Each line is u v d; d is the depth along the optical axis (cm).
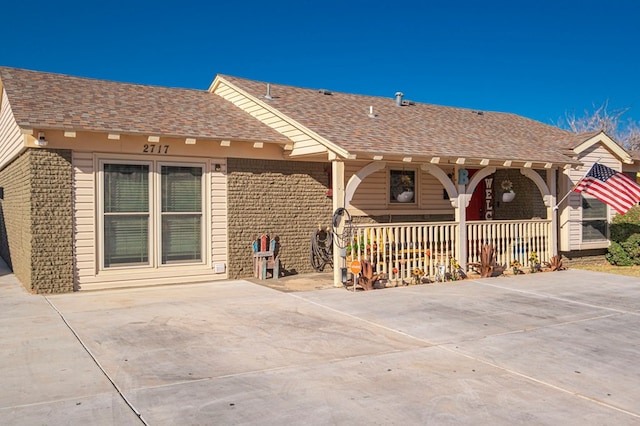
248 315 810
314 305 888
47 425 423
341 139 1060
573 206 1395
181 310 842
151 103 1207
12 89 1073
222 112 1278
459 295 986
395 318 802
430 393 499
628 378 547
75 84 1207
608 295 998
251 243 1184
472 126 1505
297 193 1243
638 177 1571
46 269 979
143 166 1065
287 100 1326
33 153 964
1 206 1550
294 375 545
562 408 468
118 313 819
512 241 1275
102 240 1029
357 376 545
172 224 1098
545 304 913
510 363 593
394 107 1550
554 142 1471
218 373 550
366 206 1368
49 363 577
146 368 563
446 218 1512
